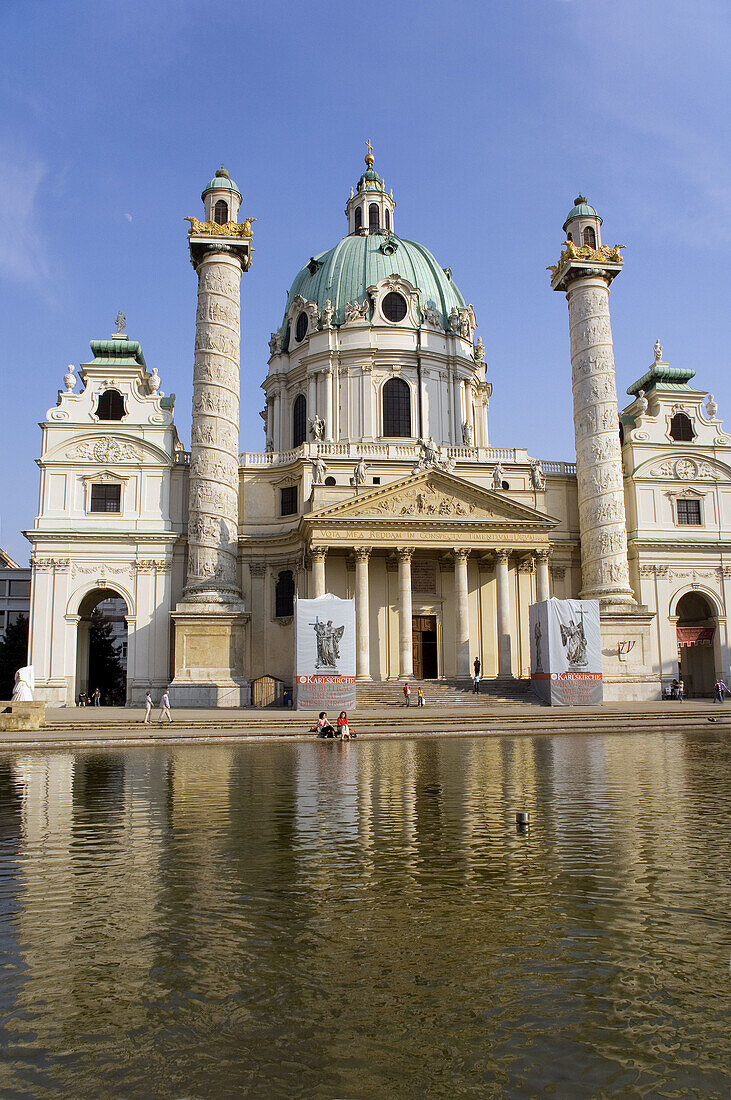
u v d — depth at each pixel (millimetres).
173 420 60312
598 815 16297
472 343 72312
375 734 34688
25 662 72062
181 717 41844
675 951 9016
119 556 57750
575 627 49031
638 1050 6852
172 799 18562
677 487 63125
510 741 32625
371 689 50500
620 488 58125
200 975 8438
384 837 14508
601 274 59625
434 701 48812
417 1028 7258
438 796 18734
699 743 31078
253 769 24031
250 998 7883
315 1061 6691
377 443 63188
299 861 12883
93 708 52844
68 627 56750
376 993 7992
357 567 54594
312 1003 7770
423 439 64500
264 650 59594
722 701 54625
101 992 8031
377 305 68062
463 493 56031
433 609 59438
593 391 58594
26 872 12312
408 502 55562
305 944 9289
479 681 53375
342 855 13242
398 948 9156
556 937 9461
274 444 70750
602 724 38062
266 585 60312
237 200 57812
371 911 10430
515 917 10164
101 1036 7133
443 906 10609
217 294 55719
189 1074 6484
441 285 72000
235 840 14336
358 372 66688
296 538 58719
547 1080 6387
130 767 24781
